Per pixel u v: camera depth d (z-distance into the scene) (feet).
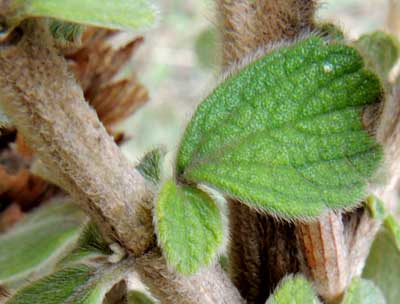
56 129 0.40
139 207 0.42
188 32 1.73
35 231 0.55
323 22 0.47
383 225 0.52
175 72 1.70
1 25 0.36
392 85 0.50
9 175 0.58
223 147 0.43
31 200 0.59
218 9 0.46
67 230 0.55
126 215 0.42
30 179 0.58
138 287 0.57
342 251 0.48
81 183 0.41
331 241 0.47
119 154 0.41
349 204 0.42
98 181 0.41
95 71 0.59
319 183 0.42
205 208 0.42
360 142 0.42
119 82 0.60
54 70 0.39
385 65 0.52
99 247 0.43
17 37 0.38
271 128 0.43
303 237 0.47
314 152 0.42
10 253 0.54
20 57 0.38
